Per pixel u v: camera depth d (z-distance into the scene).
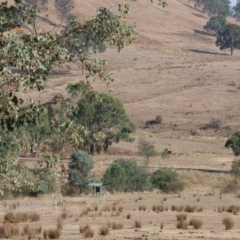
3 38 18.73
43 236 48.66
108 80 23.02
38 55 19.59
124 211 80.06
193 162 159.12
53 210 82.81
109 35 22.25
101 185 113.06
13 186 27.92
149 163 154.50
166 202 97.56
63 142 26.34
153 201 99.94
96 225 59.78
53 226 58.31
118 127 163.00
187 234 49.41
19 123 20.61
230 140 162.88
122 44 22.44
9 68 18.67
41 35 20.61
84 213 74.12
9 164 27.52
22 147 27.83
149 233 50.44
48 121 88.69
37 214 69.62
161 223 57.12
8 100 19.75
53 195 104.19
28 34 20.47
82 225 59.72
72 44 22.09
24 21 21.77
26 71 20.41
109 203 96.44
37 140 90.25
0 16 21.50
